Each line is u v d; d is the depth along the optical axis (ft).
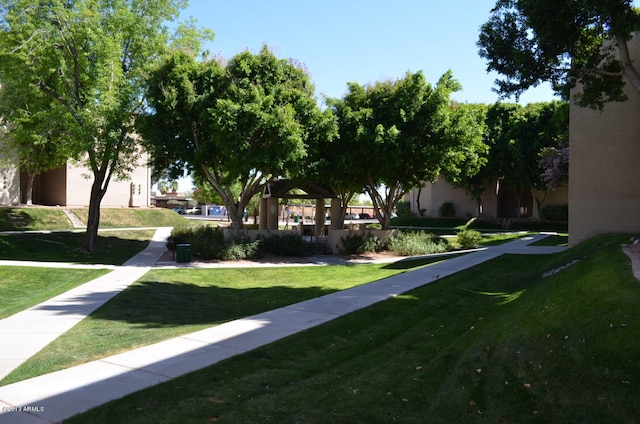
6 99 72.84
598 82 43.62
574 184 64.13
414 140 76.43
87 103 72.43
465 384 17.72
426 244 86.89
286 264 70.69
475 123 81.41
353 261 75.66
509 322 24.50
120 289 44.55
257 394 17.12
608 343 17.63
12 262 62.03
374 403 16.40
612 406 14.01
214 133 69.77
